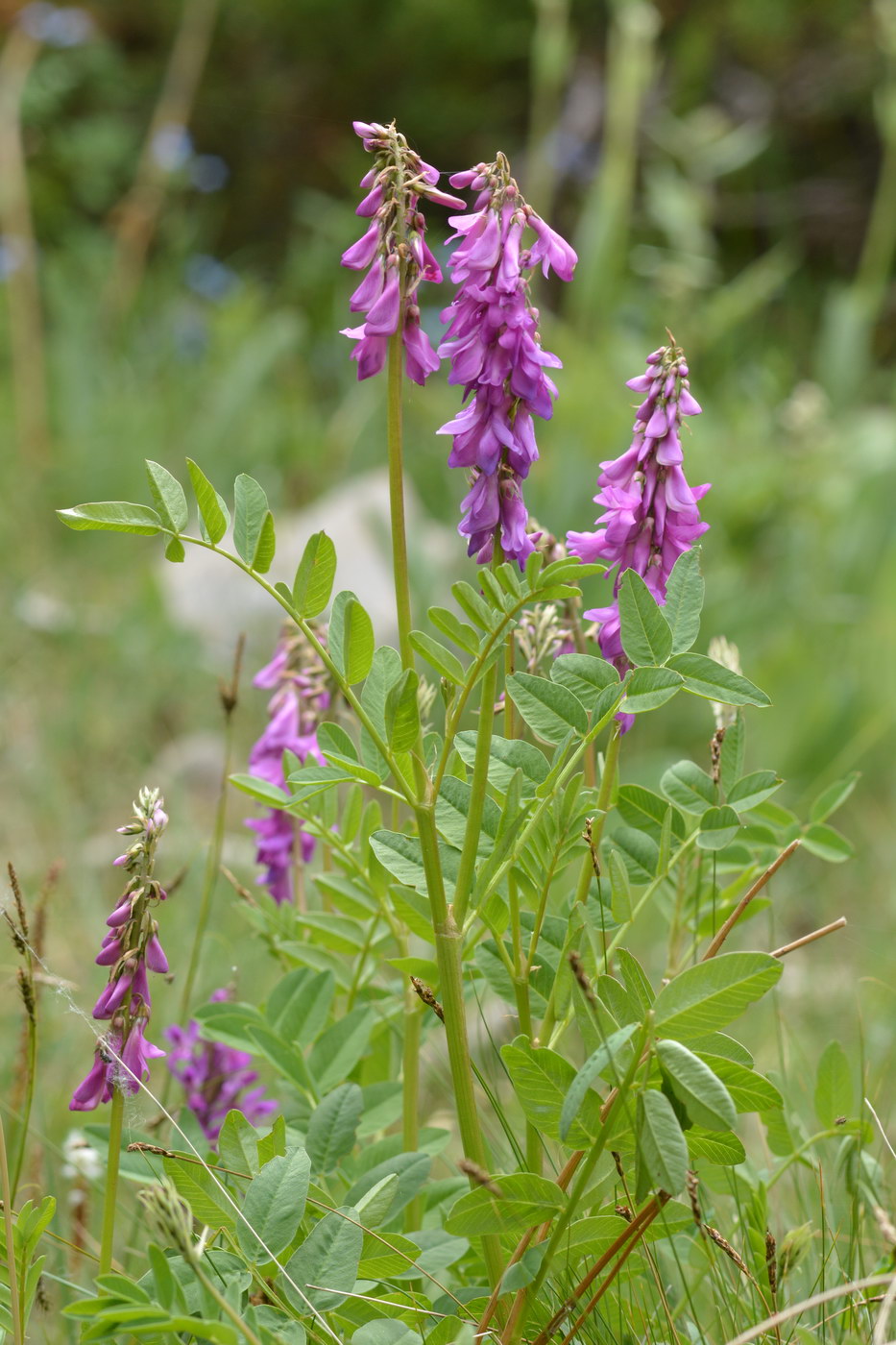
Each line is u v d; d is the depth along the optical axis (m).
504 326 0.94
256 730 2.00
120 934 0.95
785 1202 1.11
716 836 0.99
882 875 1.66
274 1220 0.93
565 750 0.96
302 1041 1.05
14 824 1.58
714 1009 0.92
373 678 0.98
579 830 0.96
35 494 2.60
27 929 0.98
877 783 1.91
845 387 3.15
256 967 1.29
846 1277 0.99
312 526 2.43
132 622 2.09
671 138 3.53
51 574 2.37
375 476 2.71
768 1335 0.96
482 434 0.95
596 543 0.98
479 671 0.94
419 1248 0.95
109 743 1.85
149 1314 0.89
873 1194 1.02
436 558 2.38
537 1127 0.94
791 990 1.37
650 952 1.37
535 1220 0.93
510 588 0.93
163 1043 1.19
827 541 2.55
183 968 1.27
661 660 0.95
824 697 1.96
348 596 0.94
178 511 0.95
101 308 3.46
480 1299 0.97
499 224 0.93
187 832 1.57
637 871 1.02
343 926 1.07
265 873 1.11
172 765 1.85
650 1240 0.97
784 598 2.40
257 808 1.72
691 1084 0.90
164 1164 0.94
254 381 2.97
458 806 0.98
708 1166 1.01
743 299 3.05
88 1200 1.10
